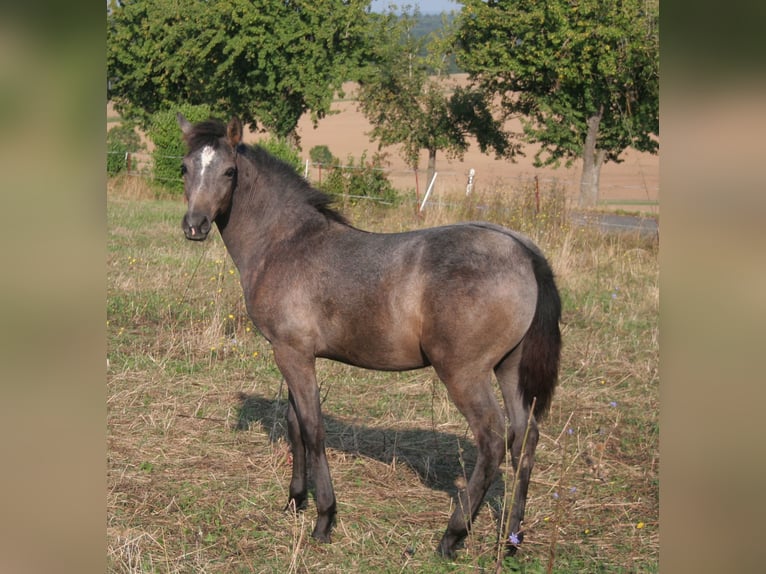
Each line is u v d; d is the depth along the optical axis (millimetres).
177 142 22297
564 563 4121
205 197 4520
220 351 7734
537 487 5109
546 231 12742
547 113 27844
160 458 5387
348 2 30391
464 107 30531
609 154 30016
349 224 4652
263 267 4598
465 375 4039
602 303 9688
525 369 4082
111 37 30047
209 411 6312
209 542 4324
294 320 4441
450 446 5773
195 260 11266
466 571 4059
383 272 4199
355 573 4066
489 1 27984
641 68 22062
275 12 28844
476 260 4000
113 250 12203
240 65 30297
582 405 6551
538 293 4074
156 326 8438
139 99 32531
